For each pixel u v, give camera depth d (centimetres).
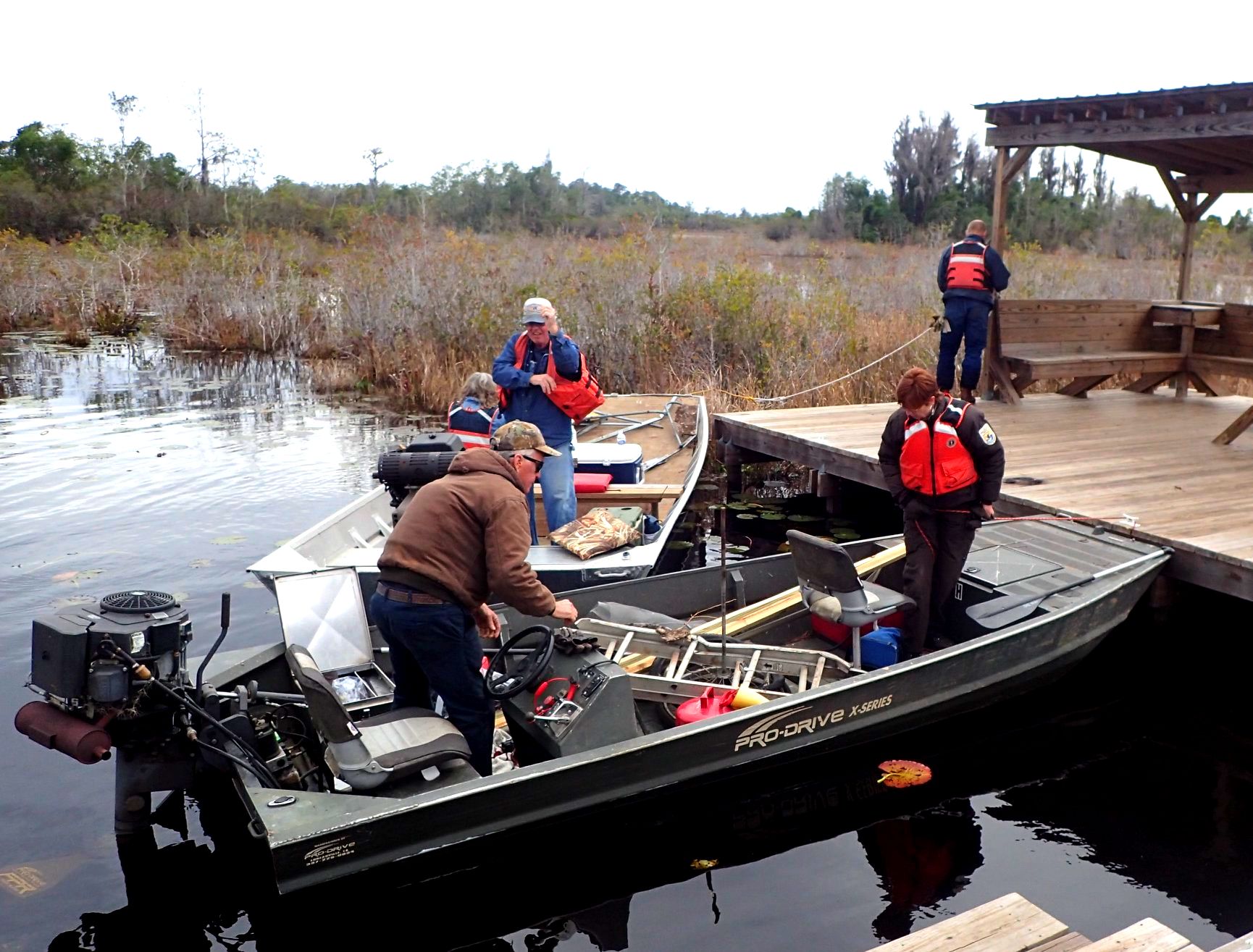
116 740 386
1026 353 1016
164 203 3303
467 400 665
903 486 528
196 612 631
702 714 443
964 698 499
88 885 384
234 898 379
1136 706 549
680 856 413
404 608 394
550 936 363
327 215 3391
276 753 411
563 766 383
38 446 1101
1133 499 664
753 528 873
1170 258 2584
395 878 377
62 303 2275
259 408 1353
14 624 612
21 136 3500
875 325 1388
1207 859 404
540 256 1803
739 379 1269
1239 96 755
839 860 407
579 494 729
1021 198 3309
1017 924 301
